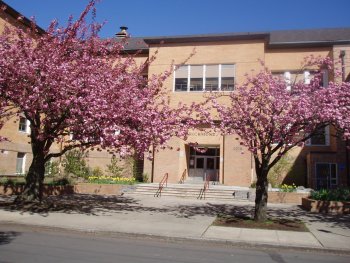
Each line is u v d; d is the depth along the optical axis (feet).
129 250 29.55
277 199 66.85
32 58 43.91
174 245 32.94
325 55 87.45
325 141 87.30
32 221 39.86
